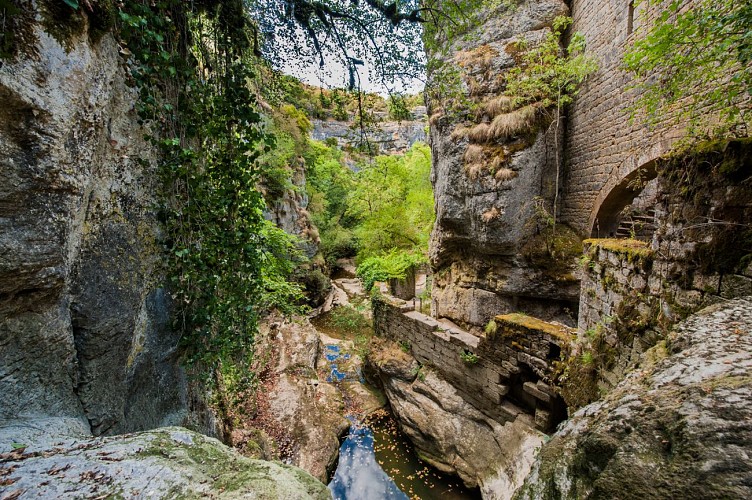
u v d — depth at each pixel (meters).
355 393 9.20
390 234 15.31
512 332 5.90
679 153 2.60
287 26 3.73
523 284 7.87
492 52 7.99
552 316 7.80
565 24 7.39
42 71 1.52
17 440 1.44
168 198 2.82
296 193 16.27
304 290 14.79
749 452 0.81
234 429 5.20
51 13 1.57
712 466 0.81
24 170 1.50
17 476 1.19
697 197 2.40
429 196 15.91
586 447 1.21
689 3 3.99
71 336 1.92
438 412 7.17
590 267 4.05
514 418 6.01
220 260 3.11
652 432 1.04
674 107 4.43
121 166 2.28
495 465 5.82
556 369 5.18
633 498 0.89
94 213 2.05
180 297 2.90
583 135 6.95
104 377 2.16
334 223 21.80
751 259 2.04
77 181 1.78
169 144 2.48
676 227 2.61
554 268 7.36
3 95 1.36
